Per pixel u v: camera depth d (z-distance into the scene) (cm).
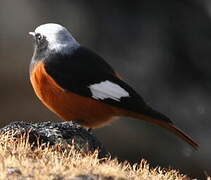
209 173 1875
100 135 1900
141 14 2192
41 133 799
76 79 898
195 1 2197
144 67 2094
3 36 2172
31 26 2216
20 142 764
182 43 2148
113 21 2194
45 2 2275
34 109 1986
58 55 915
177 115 2023
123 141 1906
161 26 2172
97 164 730
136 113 906
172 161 1888
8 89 2031
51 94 903
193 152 1912
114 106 906
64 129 817
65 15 2238
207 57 2134
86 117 913
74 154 749
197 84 2103
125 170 763
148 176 749
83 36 2189
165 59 2116
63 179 655
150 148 1912
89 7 2231
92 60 933
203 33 2164
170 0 2202
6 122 1942
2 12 2219
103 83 913
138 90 2048
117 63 2120
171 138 1941
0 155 710
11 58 2125
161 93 2055
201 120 2022
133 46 2144
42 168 677
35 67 913
